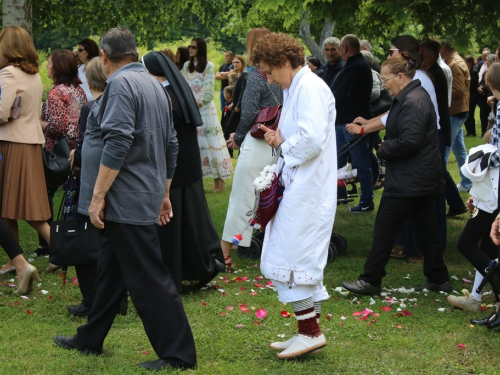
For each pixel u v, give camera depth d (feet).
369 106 26.12
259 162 19.04
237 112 27.09
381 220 17.11
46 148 19.76
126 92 11.71
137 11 35.73
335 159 12.79
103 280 12.84
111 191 11.95
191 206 16.79
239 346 13.89
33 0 34.22
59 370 12.43
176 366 12.42
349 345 14.02
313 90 12.23
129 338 14.23
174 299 12.35
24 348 13.50
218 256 17.79
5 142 18.42
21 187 18.49
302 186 12.34
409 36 19.52
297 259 12.41
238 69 38.06
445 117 20.31
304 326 12.86
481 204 15.52
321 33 46.42
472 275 19.61
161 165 12.43
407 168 16.66
